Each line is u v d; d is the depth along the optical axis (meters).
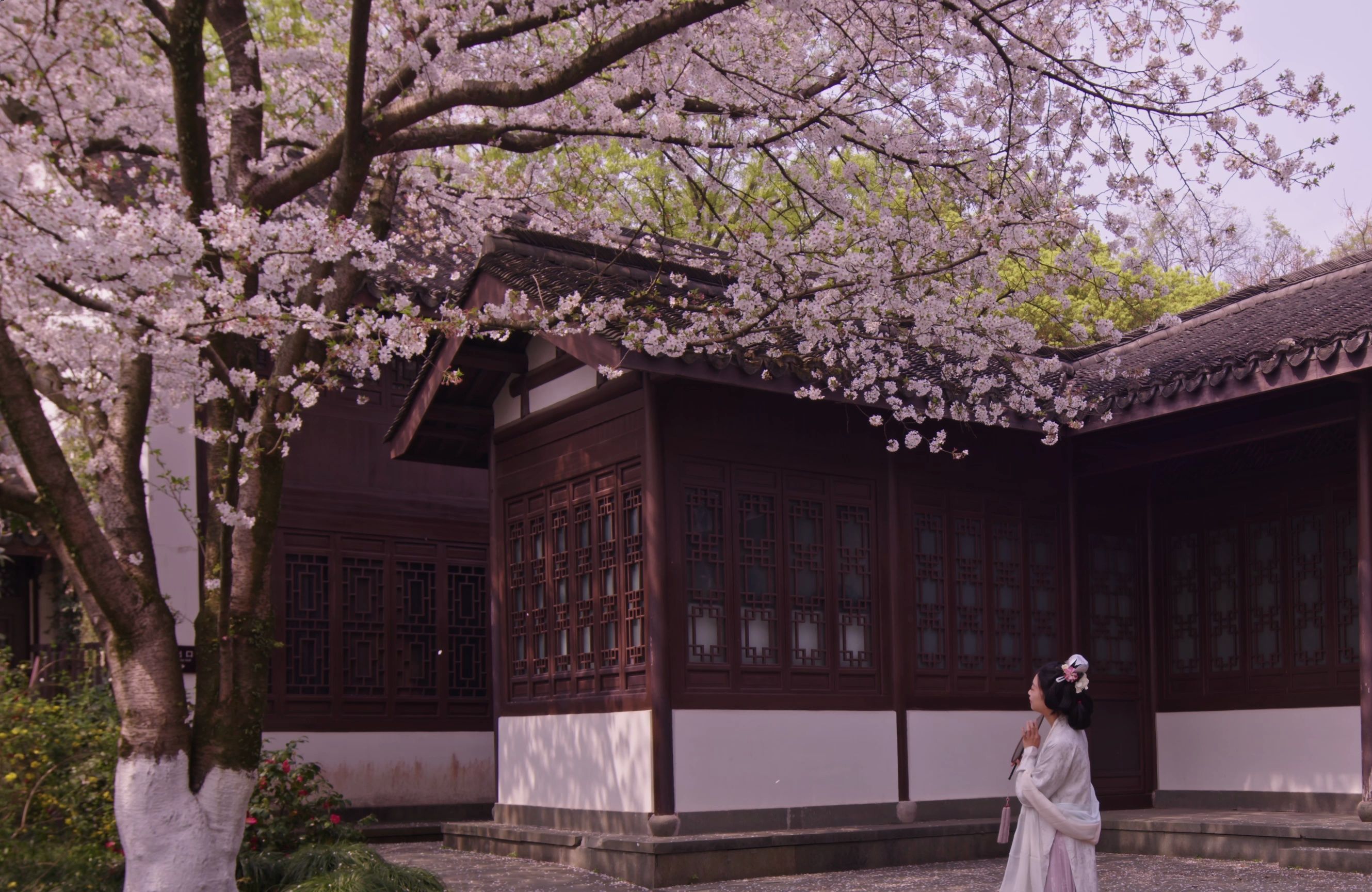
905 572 10.55
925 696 10.51
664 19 6.84
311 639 12.48
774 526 9.85
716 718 9.25
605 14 7.41
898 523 10.58
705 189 9.42
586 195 10.30
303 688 12.34
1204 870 9.16
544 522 10.57
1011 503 11.42
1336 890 8.09
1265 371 9.22
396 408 13.40
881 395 9.59
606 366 8.25
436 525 13.49
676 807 8.93
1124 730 11.83
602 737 9.56
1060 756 4.89
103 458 6.82
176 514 11.43
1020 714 11.14
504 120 8.14
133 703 6.39
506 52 8.21
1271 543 11.30
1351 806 10.44
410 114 6.96
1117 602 12.02
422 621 13.28
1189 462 12.01
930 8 7.85
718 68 8.05
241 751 6.59
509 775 10.79
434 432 11.45
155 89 8.62
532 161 10.20
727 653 9.41
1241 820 10.02
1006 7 7.98
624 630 9.42
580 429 10.12
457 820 13.09
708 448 9.55
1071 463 11.84
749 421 9.83
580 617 10.02
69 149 7.81
